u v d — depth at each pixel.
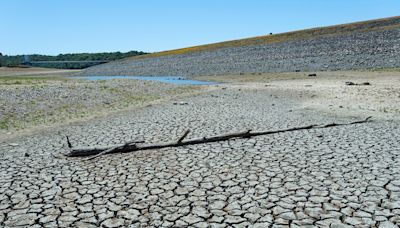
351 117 17.27
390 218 6.77
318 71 48.12
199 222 6.84
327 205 7.37
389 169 9.34
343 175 9.02
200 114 19.42
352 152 10.99
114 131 15.32
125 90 32.16
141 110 21.77
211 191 8.27
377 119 16.47
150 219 7.02
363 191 8.00
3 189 8.64
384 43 52.09
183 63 78.06
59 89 28.81
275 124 15.78
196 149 11.98
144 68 83.19
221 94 30.67
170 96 30.11
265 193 8.07
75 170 10.03
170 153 11.58
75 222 6.95
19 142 13.66
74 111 21.55
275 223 6.73
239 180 8.91
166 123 16.89
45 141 13.73
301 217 6.92
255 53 70.12
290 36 84.12
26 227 6.78
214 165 10.16
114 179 9.23
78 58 180.50
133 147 12.02
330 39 63.72
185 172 9.62
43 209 7.53
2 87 27.48
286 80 42.34
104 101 25.73
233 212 7.21
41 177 9.47
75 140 13.76
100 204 7.73
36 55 192.38
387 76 36.59
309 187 8.32
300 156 10.76
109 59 169.25
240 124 16.08
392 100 22.25
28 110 20.91
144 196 8.09
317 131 14.12
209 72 62.91
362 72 41.78
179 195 8.10
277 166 9.89
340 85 32.53
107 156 11.44
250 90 33.44
